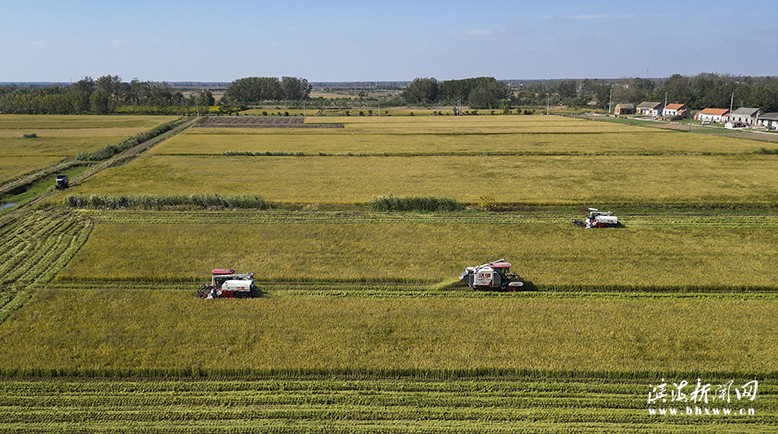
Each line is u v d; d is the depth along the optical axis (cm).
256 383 2336
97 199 5281
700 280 3441
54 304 3062
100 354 2530
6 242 4191
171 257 3847
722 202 5472
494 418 2116
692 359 2481
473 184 6406
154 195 5381
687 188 6141
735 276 3503
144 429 2055
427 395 2255
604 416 2128
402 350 2572
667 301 3159
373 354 2528
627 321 2852
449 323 2842
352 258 3866
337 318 2897
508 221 4862
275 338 2681
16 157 8338
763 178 6688
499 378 2383
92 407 2188
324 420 2109
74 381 2366
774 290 3350
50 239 4238
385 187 6234
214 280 3272
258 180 6631
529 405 2198
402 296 3256
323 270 3628
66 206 5297
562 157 8431
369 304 3067
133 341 2650
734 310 2986
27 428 2064
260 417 2127
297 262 3772
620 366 2425
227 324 2823
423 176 6906
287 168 7475
